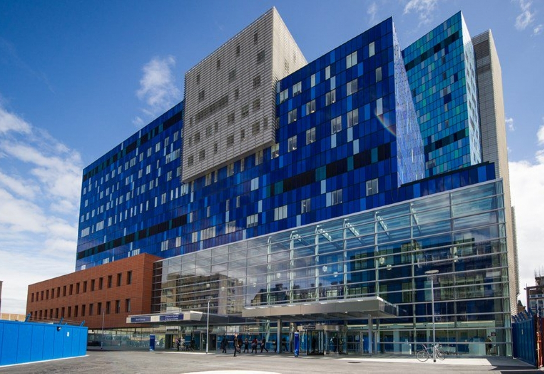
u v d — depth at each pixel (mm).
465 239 39688
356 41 64750
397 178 55719
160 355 47000
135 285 76188
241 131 77750
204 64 89562
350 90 63812
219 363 32062
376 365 29047
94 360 37000
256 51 77812
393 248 44438
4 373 23531
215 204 82750
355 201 59531
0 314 60750
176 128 101062
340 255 48844
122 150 121750
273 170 72188
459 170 50062
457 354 37844
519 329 33438
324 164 64688
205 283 66312
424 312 40688
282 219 68812
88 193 135875
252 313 45531
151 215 102875
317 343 45438
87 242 130125
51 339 38375
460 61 109938
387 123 58312
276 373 22516
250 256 59719
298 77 71688
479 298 37781
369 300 37062
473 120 110875
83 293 88938
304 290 51562
